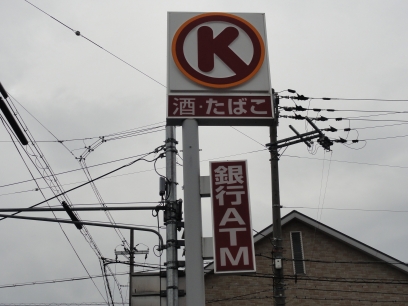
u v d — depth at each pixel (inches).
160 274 514.9
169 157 512.4
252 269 321.1
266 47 392.5
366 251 783.7
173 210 483.2
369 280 773.9
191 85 374.0
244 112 368.2
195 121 363.3
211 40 391.5
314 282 776.3
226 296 764.6
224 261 323.0
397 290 767.7
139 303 503.5
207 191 344.2
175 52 384.5
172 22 398.6
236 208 336.2
